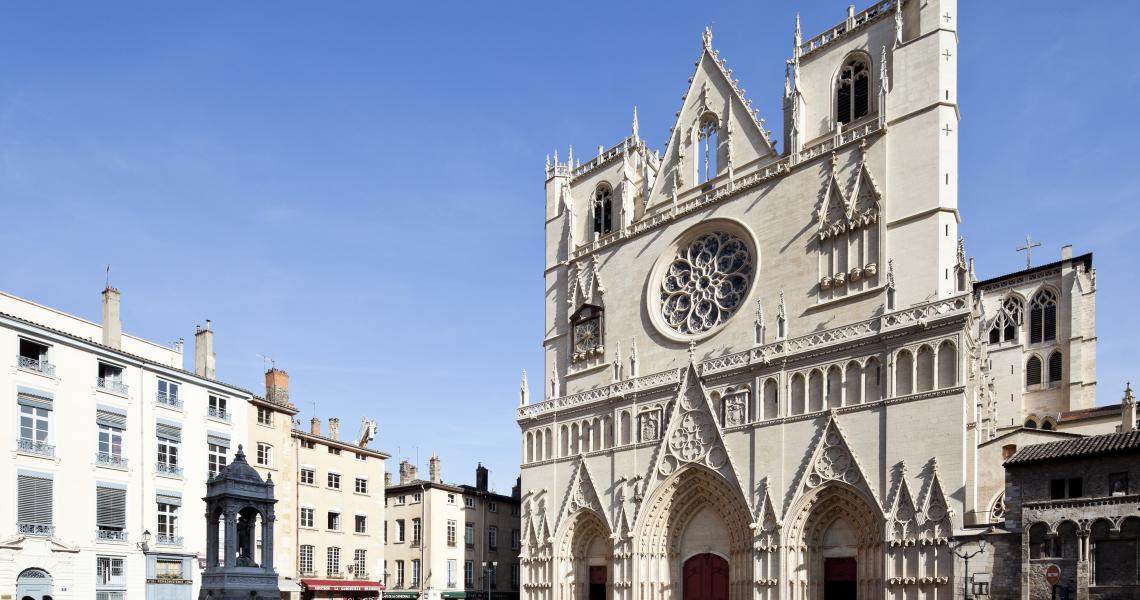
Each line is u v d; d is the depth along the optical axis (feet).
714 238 195.93
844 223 166.40
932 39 162.40
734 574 166.40
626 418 195.21
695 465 175.42
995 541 126.21
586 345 217.36
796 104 182.70
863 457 148.87
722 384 175.83
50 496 163.53
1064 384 225.97
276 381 235.40
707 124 207.51
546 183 246.68
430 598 256.32
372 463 255.70
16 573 154.20
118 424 179.32
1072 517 116.67
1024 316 237.66
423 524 263.49
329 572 233.55
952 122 159.63
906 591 138.21
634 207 222.07
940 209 153.89
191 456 195.42
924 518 137.18
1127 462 114.93
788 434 160.86
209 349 216.54
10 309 172.35
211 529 133.18
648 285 203.92
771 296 177.06
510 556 297.12
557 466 209.77
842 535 153.07
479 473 295.48
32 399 162.91
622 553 186.09
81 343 172.96
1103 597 112.16
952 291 153.28
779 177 181.68
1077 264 229.66
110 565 172.65
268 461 220.23
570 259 229.04
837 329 158.71
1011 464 125.80
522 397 225.15
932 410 140.46
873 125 168.04
